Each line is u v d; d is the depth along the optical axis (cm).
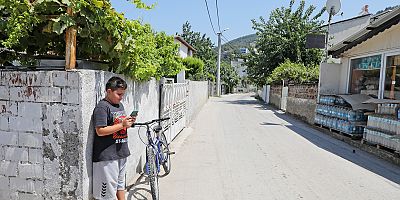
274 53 2514
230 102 2834
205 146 816
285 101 1923
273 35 2548
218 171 589
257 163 653
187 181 529
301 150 792
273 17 2602
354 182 542
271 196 469
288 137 984
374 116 788
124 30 398
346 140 927
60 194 346
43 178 347
